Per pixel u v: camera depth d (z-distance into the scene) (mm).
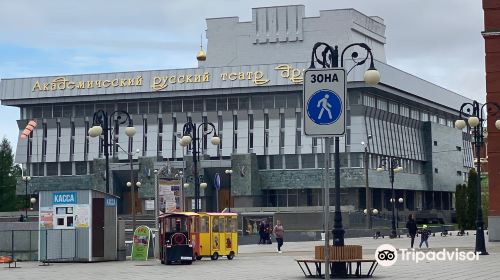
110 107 129125
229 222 44312
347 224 100750
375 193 122625
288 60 132375
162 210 48938
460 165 151375
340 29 130500
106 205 42250
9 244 43531
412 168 135125
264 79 120750
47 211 42000
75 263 40812
